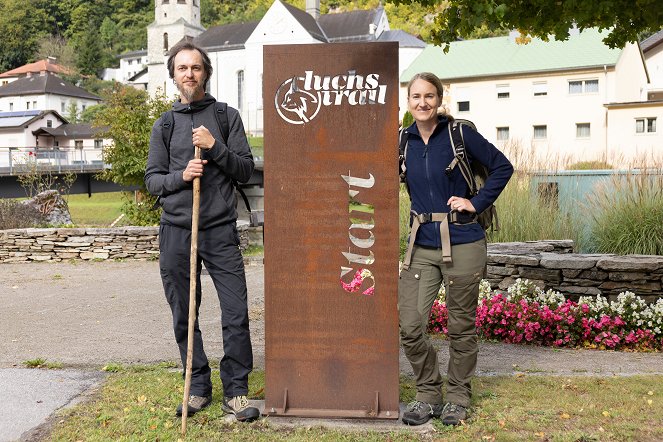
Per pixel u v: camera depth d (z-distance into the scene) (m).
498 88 43.59
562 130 41.91
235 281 3.84
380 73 3.71
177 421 3.77
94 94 113.88
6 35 136.25
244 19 123.19
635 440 3.47
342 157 3.76
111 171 14.79
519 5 5.56
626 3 5.46
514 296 6.46
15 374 4.80
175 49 3.88
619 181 8.84
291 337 3.83
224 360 3.87
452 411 3.72
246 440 3.51
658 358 5.34
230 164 3.75
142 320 7.05
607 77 40.66
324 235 3.79
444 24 5.48
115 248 12.94
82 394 4.32
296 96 3.76
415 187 3.75
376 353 3.79
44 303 8.25
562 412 3.88
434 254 3.70
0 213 15.35
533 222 9.35
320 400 3.83
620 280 6.47
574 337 5.88
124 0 146.62
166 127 3.88
